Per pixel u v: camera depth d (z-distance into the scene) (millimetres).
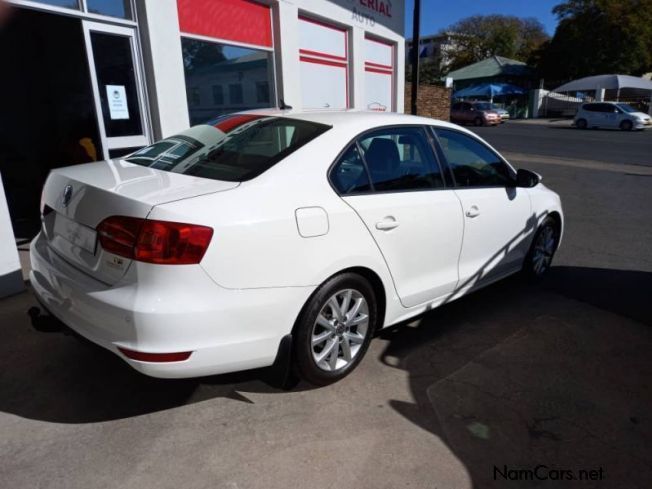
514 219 4027
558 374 3113
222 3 6844
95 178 2557
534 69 44781
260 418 2598
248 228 2283
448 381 2998
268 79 8078
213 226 2189
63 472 2195
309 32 8984
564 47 40094
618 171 12328
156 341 2127
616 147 18156
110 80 5586
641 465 2357
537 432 2564
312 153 2717
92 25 5270
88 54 5297
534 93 39438
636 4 37375
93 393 2775
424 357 3273
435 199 3262
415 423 2594
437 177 3404
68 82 6070
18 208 6816
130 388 2830
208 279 2188
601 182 10617
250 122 3172
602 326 3785
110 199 2268
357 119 3090
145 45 5781
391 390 2881
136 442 2395
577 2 39375
